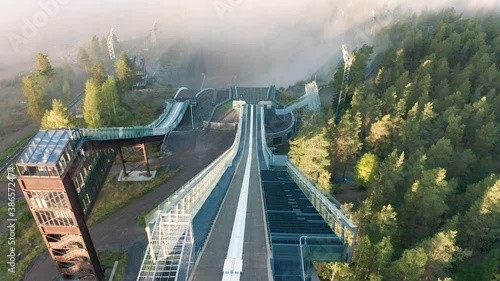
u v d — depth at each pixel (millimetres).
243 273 25500
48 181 37656
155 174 72062
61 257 44219
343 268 38750
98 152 50656
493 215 43562
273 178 55750
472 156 60375
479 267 45188
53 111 70875
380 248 37500
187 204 32938
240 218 35031
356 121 67188
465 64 109188
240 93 119312
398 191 55219
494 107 78750
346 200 63156
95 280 47188
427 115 69375
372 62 147500
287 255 24812
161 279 22219
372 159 63438
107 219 58125
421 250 34906
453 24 128125
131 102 113312
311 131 63938
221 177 52906
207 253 27969
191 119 99500
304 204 38938
